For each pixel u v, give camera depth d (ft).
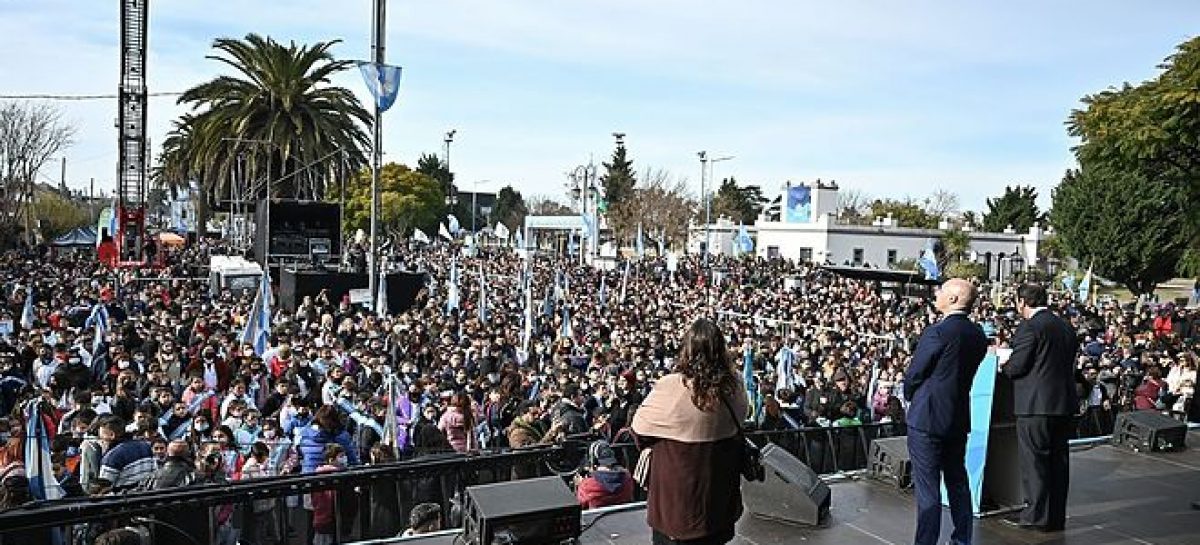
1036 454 20.44
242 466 29.25
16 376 39.93
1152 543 20.03
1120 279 156.25
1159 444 28.68
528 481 18.65
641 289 110.01
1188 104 56.13
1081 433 41.88
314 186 151.64
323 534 22.70
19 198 182.39
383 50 69.36
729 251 263.08
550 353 57.11
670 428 13.73
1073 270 169.48
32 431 26.45
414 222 225.97
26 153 181.27
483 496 17.87
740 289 113.80
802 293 114.21
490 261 150.51
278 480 20.48
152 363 43.57
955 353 18.02
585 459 25.71
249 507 21.97
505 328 63.87
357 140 150.92
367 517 23.16
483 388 41.06
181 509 19.33
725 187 345.51
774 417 36.24
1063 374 20.36
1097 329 80.23
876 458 24.43
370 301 75.92
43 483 25.95
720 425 13.78
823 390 44.47
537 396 39.73
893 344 64.18
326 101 145.69
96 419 29.27
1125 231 151.12
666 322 75.00
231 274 99.86
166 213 288.10
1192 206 66.69
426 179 231.71
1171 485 24.75
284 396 37.63
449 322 64.95
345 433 31.01
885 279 151.33
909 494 23.18
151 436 29.40
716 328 14.16
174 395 36.88
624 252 195.83
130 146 136.77
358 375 44.32
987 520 21.34
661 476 13.94
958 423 18.10
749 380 44.55
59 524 17.75
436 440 33.12
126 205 127.65
